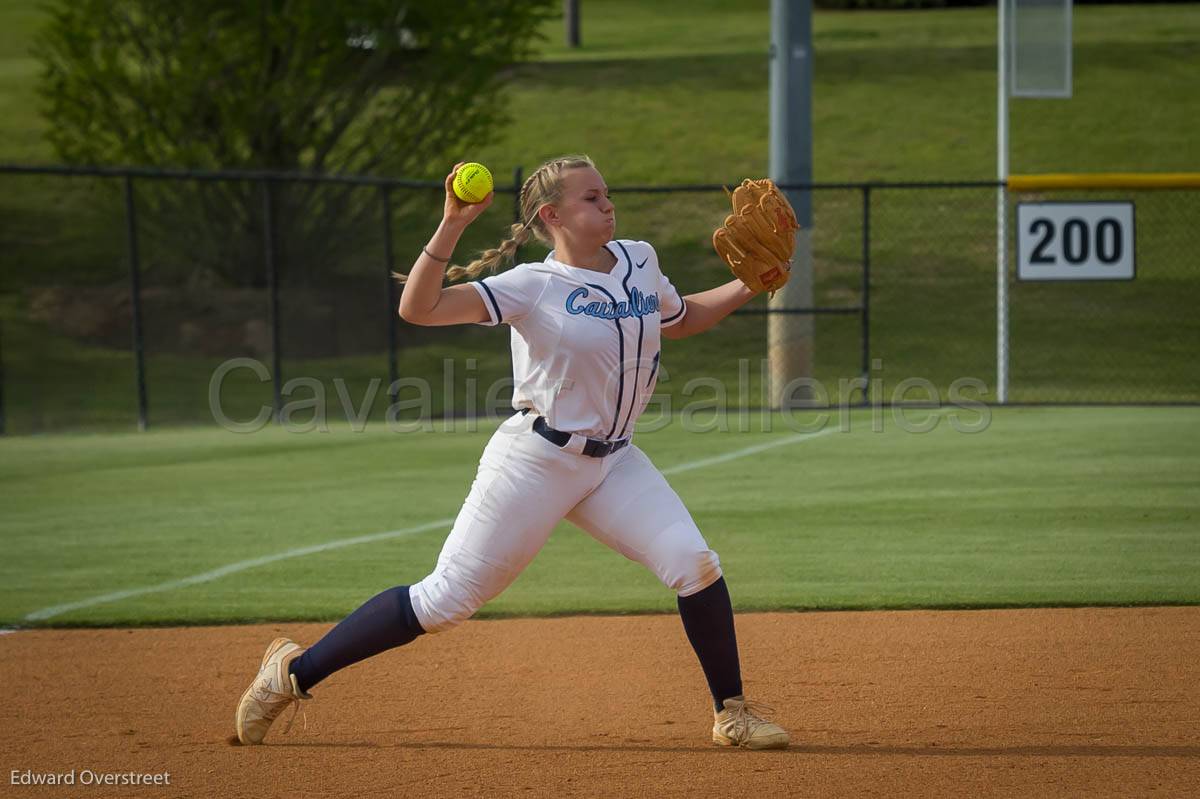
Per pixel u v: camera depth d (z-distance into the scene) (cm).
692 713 1623
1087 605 2156
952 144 9844
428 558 2645
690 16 15150
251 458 4075
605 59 12794
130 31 6250
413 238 7888
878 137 10075
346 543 2808
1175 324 6969
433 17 6469
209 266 7075
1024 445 3938
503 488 1402
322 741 1523
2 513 3209
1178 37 12444
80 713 1655
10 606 2277
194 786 1363
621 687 1752
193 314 7069
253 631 2105
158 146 6400
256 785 1362
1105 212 4838
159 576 2522
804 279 5072
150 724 1605
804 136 5072
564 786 1340
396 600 1453
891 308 7356
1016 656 1856
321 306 7112
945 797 1285
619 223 8525
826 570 2475
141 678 1828
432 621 1444
